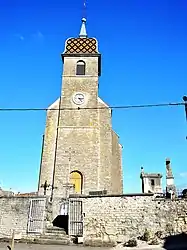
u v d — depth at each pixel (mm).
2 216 17688
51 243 15750
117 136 30234
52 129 27641
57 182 25141
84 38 31609
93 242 15852
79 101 28375
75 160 25984
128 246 15078
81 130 27109
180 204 16234
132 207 16812
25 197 17922
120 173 29141
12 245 13906
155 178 38344
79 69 30094
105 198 17312
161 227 16094
